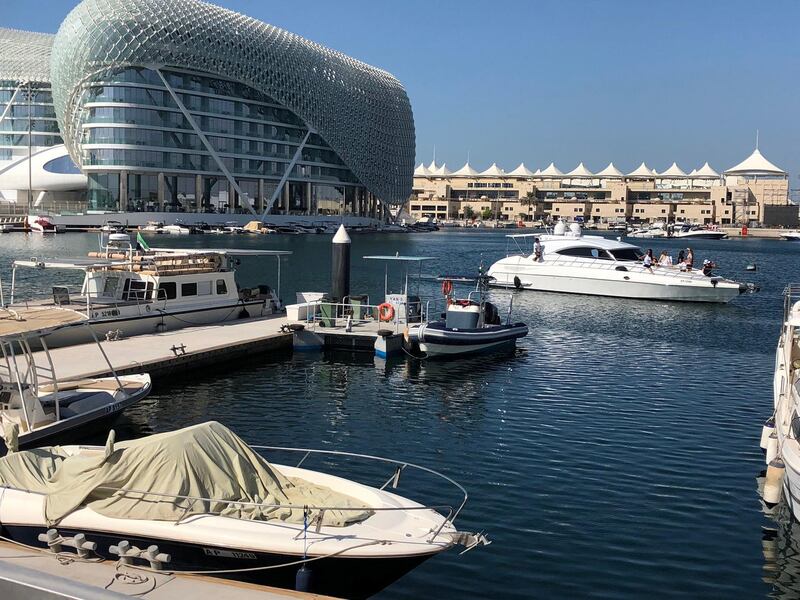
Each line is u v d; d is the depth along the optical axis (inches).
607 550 515.2
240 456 450.3
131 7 5068.9
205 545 399.2
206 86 5487.2
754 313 1784.0
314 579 396.2
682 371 1103.6
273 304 1450.5
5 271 2409.0
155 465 428.5
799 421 586.2
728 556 509.4
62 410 681.6
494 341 1221.7
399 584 465.1
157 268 1213.7
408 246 4808.1
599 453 719.1
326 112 6210.6
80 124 5270.7
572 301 1953.7
